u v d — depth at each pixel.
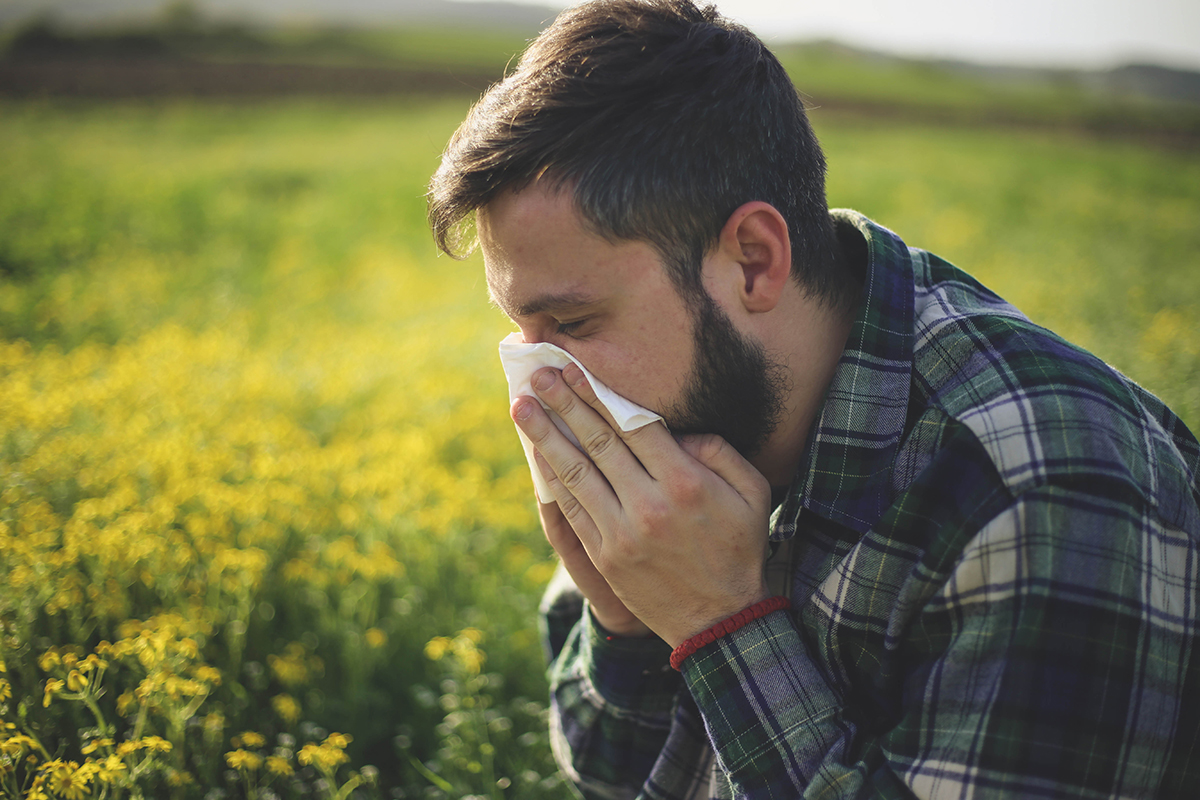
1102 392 0.94
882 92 41.09
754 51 1.03
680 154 0.95
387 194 14.76
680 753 1.23
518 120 0.95
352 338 6.53
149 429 3.80
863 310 1.06
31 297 7.19
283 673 2.11
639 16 1.00
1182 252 11.98
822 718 1.00
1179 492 0.93
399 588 2.81
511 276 1.00
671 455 1.05
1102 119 35.88
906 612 0.95
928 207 14.73
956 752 0.86
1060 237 12.67
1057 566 0.85
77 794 1.40
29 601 1.95
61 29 41.56
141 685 1.63
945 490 0.94
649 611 1.10
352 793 1.98
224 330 6.62
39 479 3.05
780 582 1.18
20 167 15.09
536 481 1.27
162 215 11.92
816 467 1.05
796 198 1.05
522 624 2.67
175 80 30.05
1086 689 0.84
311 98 29.89
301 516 2.94
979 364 1.00
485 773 1.96
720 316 1.00
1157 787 0.88
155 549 2.38
